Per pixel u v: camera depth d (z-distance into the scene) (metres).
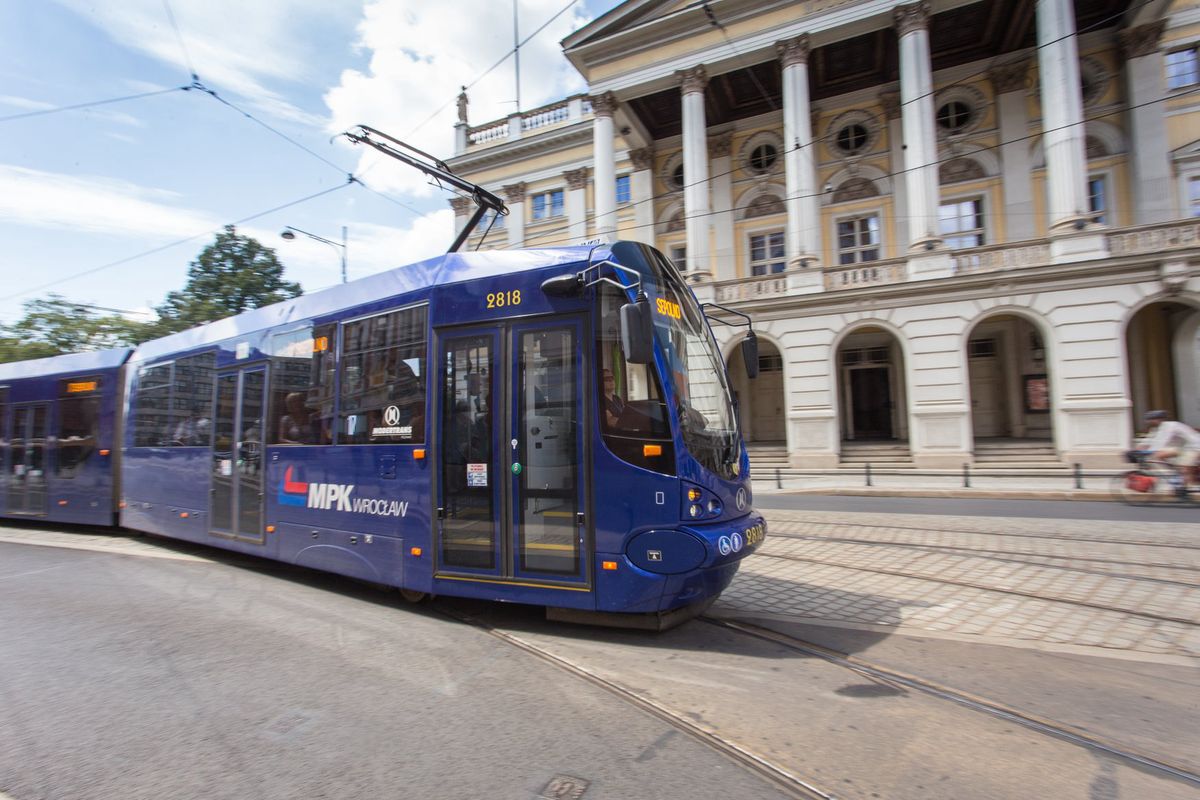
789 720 3.56
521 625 5.30
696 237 20.05
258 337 7.24
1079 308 15.89
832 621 5.31
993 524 9.49
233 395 7.51
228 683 4.16
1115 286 15.61
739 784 2.92
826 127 21.73
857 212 21.19
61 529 11.02
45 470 10.63
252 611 5.84
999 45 19.50
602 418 4.70
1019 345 20.09
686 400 4.79
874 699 3.83
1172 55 18.17
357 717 3.64
